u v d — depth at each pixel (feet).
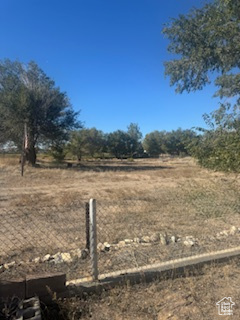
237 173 15.37
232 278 12.34
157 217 23.45
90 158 182.39
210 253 14.17
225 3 23.95
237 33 26.76
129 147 252.21
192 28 34.37
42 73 95.04
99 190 41.81
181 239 17.49
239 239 17.37
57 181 53.57
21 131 88.69
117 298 10.93
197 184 25.55
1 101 87.81
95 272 11.67
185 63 38.52
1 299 10.02
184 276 12.58
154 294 11.25
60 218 24.09
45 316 10.02
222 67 35.32
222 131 16.40
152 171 79.71
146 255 14.74
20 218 24.07
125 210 26.23
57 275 10.73
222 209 21.35
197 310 10.24
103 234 19.10
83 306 10.52
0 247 16.93
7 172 66.74
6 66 94.38
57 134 97.40
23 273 12.71
